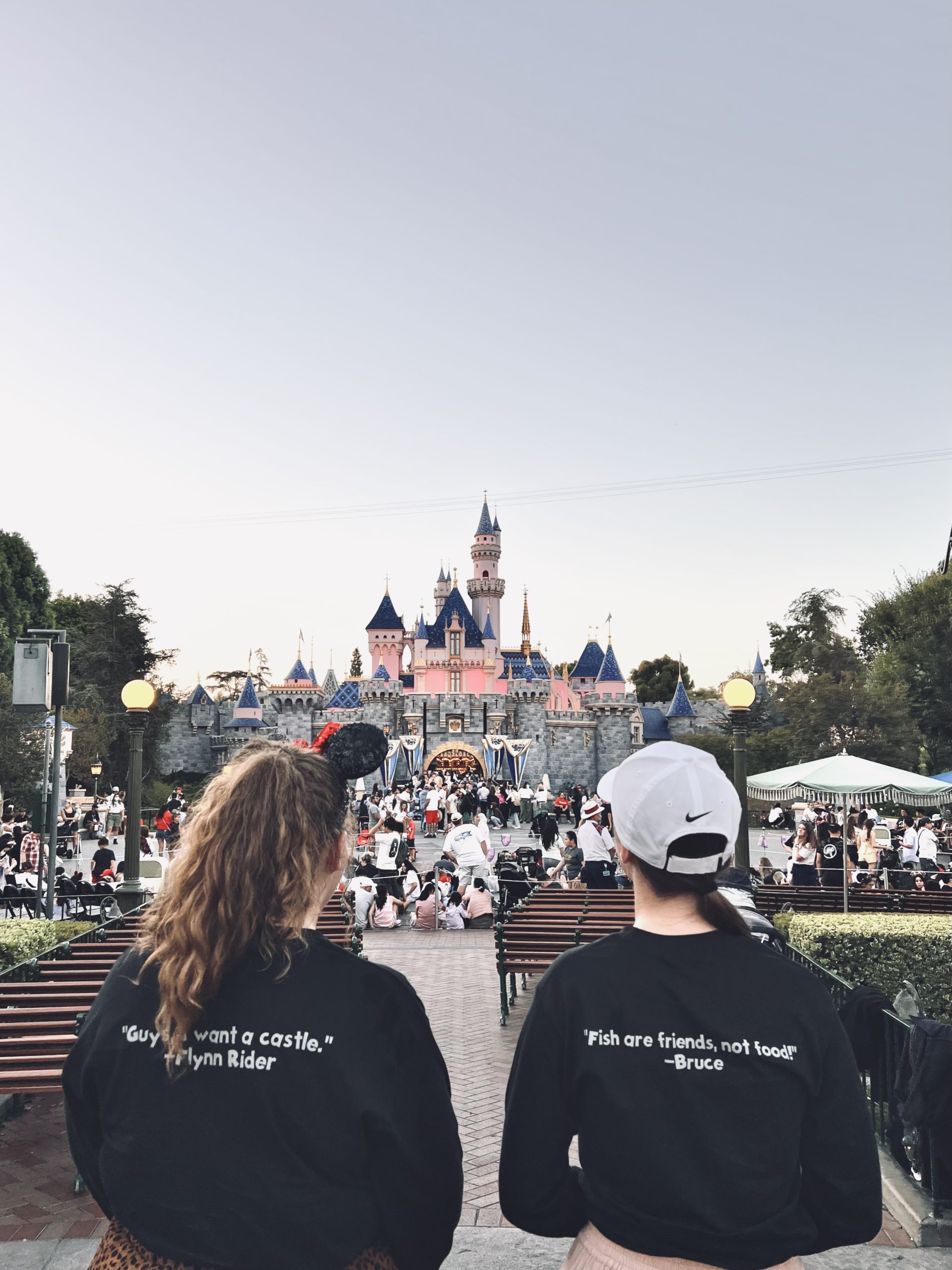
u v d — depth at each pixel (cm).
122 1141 208
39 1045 671
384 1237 219
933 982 875
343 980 218
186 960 205
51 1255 502
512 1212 242
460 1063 891
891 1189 570
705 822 240
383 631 11712
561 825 5144
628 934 247
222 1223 199
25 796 4378
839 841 2133
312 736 9712
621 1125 222
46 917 1406
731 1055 223
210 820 222
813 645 6981
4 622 5725
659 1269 217
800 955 827
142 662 6962
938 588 5528
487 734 9175
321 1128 202
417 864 3070
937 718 5388
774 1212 218
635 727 9725
